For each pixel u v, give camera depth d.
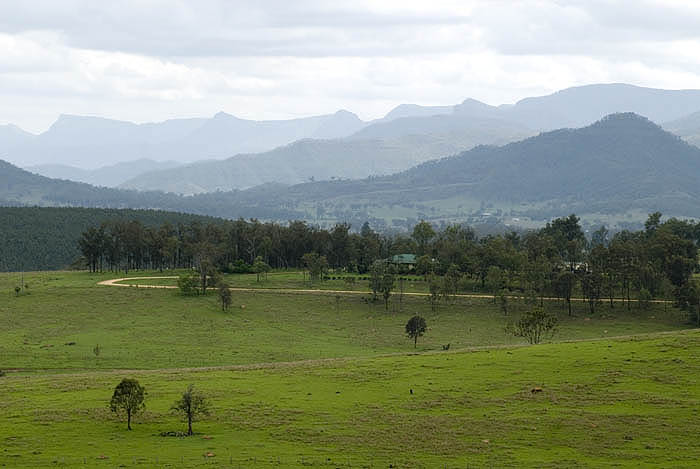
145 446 63.19
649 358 90.25
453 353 103.06
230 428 68.56
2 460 59.06
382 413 72.88
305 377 88.94
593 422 69.00
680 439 64.56
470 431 67.31
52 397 80.31
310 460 59.78
